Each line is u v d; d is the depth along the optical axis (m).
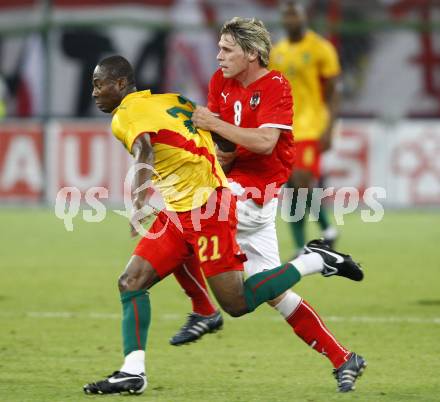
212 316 23.98
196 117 20.64
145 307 20.81
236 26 21.39
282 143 21.61
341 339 27.48
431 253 46.47
